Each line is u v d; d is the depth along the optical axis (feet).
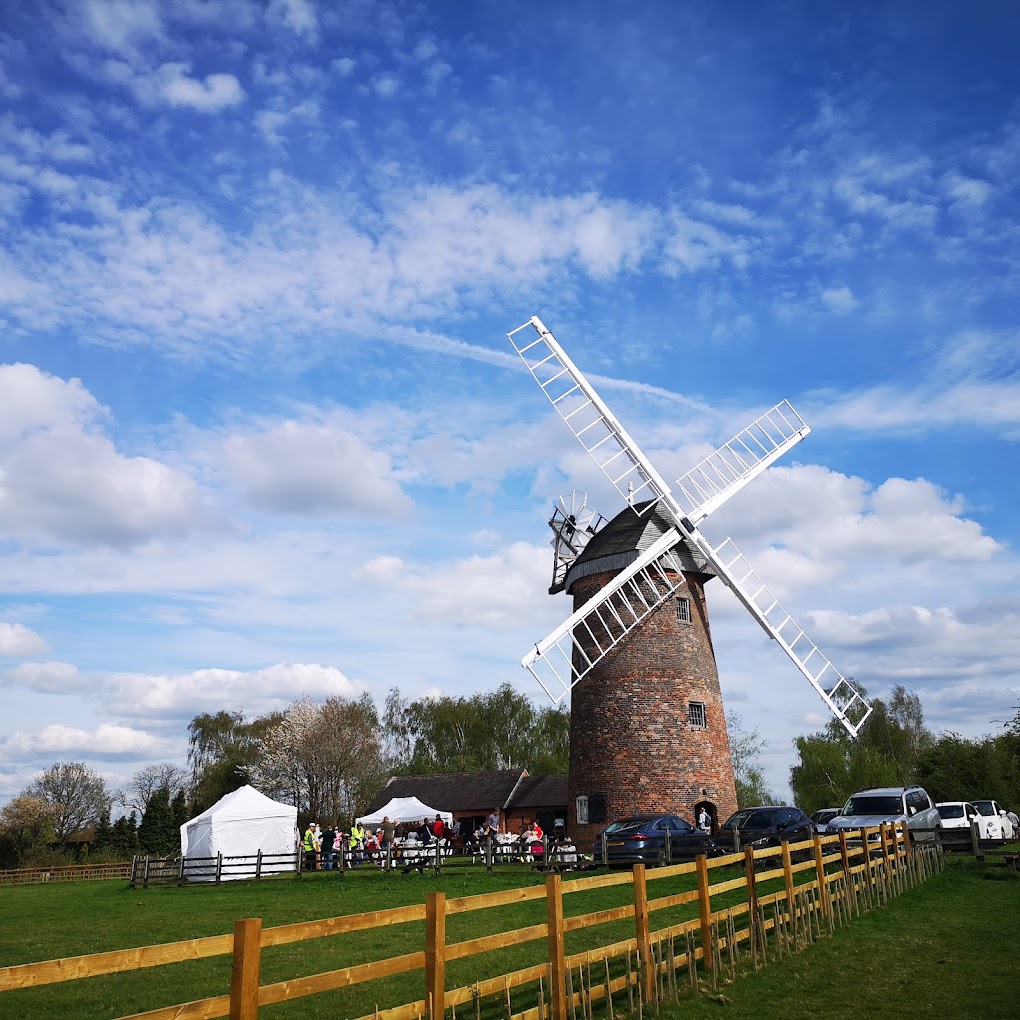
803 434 139.95
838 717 125.80
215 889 105.60
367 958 51.52
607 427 127.65
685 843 94.27
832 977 43.65
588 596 123.44
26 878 183.42
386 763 271.90
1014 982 41.63
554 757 279.90
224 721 290.76
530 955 50.34
